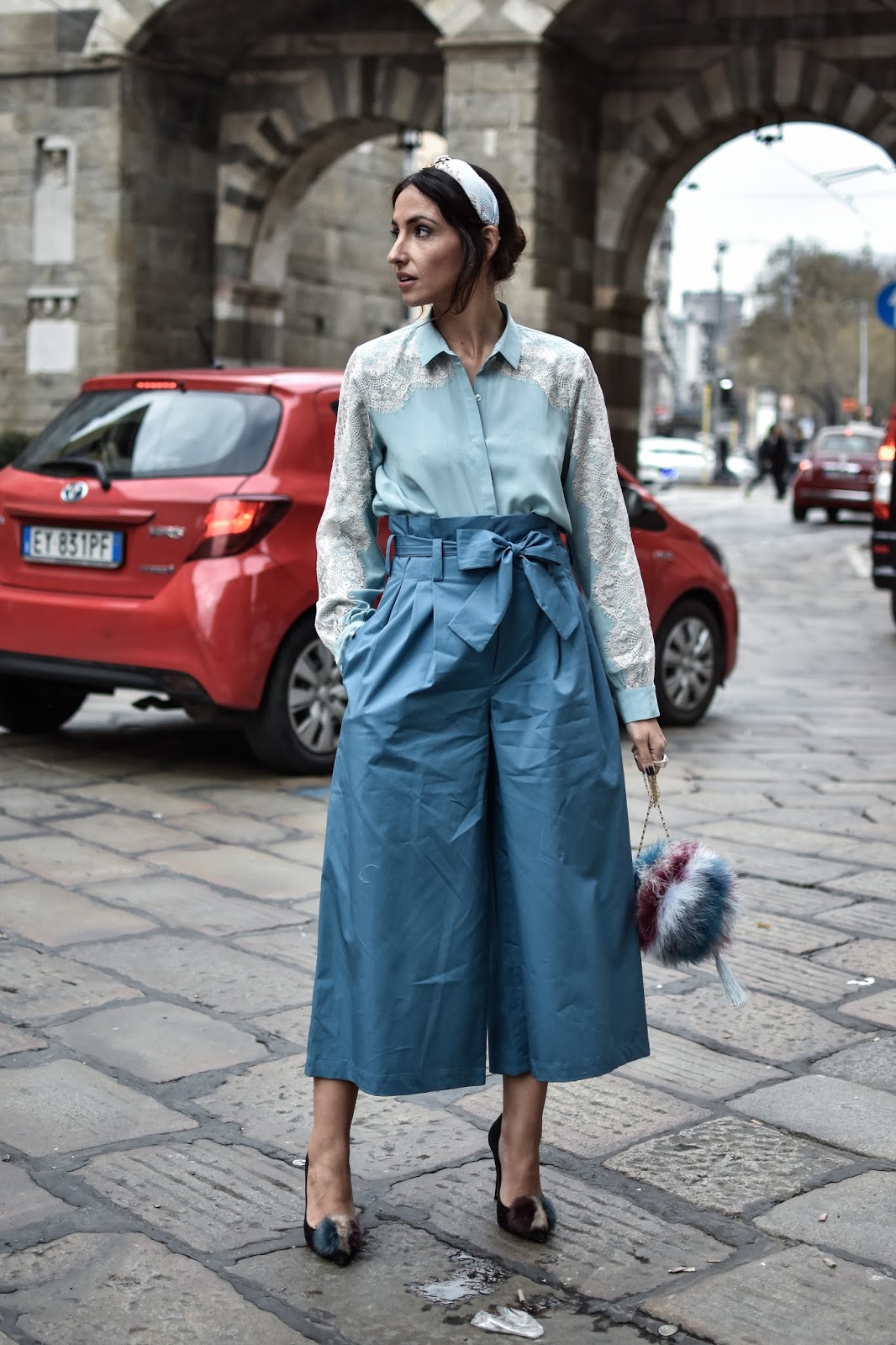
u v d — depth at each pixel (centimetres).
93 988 381
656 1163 292
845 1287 247
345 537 262
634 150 1733
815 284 8012
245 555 587
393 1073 246
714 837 545
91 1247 255
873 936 438
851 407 6969
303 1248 256
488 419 250
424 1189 279
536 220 1580
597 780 250
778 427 3706
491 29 1559
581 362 254
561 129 1633
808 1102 322
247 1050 344
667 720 767
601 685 256
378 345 254
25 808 565
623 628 258
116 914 441
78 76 1702
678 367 15438
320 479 611
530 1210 260
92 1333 230
